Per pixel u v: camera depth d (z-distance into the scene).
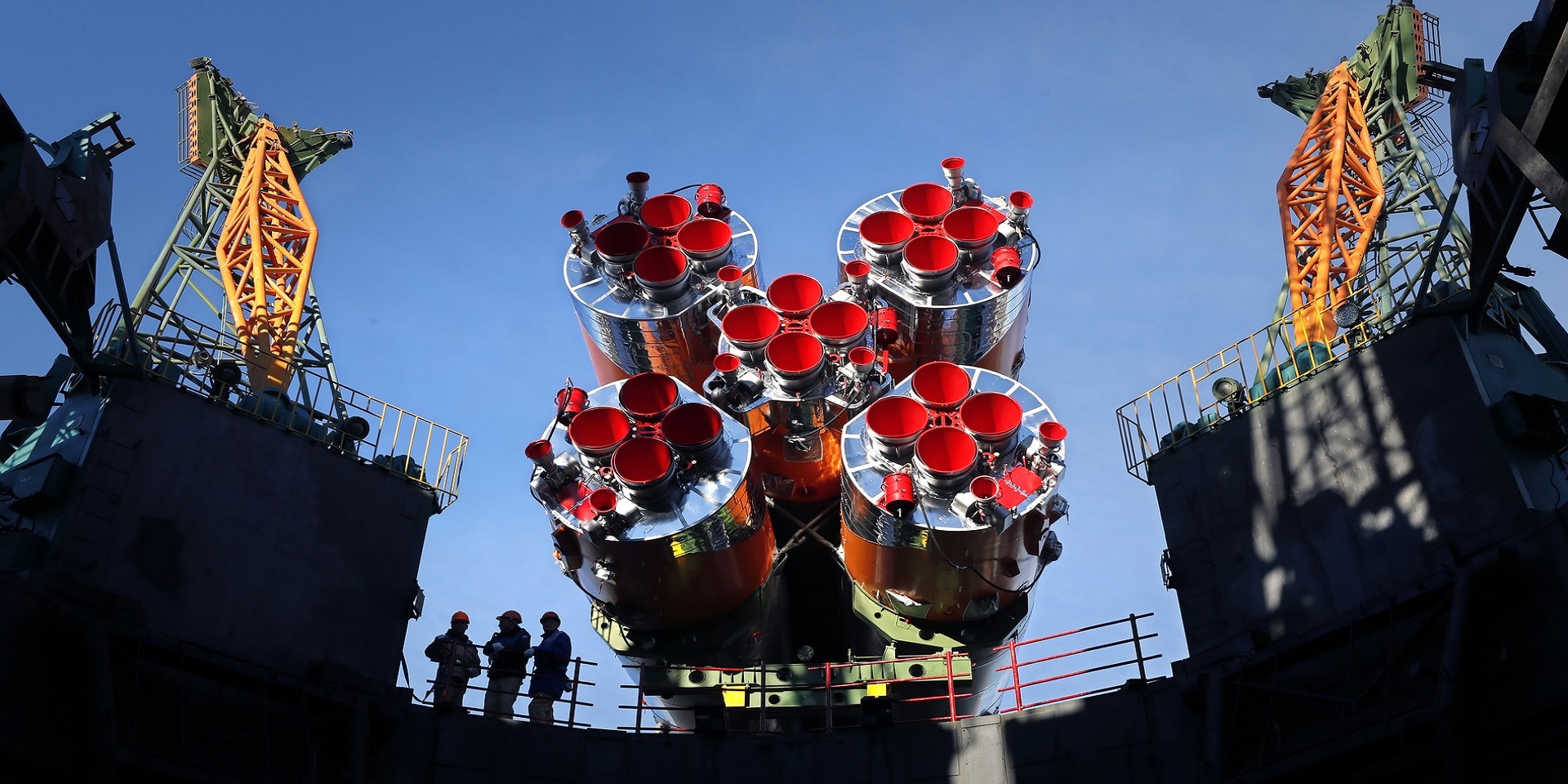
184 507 20.58
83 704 17.81
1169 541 23.22
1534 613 17.89
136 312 22.77
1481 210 18.67
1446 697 17.28
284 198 30.48
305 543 21.62
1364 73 32.53
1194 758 20.06
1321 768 18.86
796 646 27.39
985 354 26.39
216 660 19.42
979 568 23.09
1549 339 22.23
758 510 24.23
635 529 22.70
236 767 19.09
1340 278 29.48
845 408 24.69
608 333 26.25
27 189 17.45
